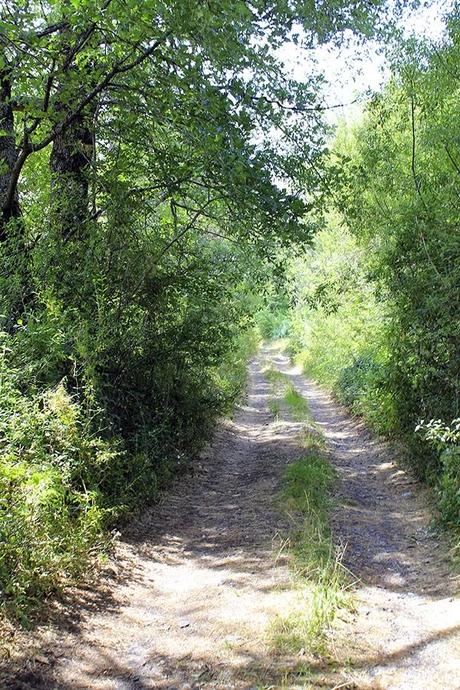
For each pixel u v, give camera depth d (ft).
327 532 19.43
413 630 13.07
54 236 22.94
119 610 14.40
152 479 24.00
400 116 30.81
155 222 31.81
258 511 22.70
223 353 34.78
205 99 21.66
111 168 27.14
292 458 32.14
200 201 31.48
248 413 54.90
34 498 13.80
